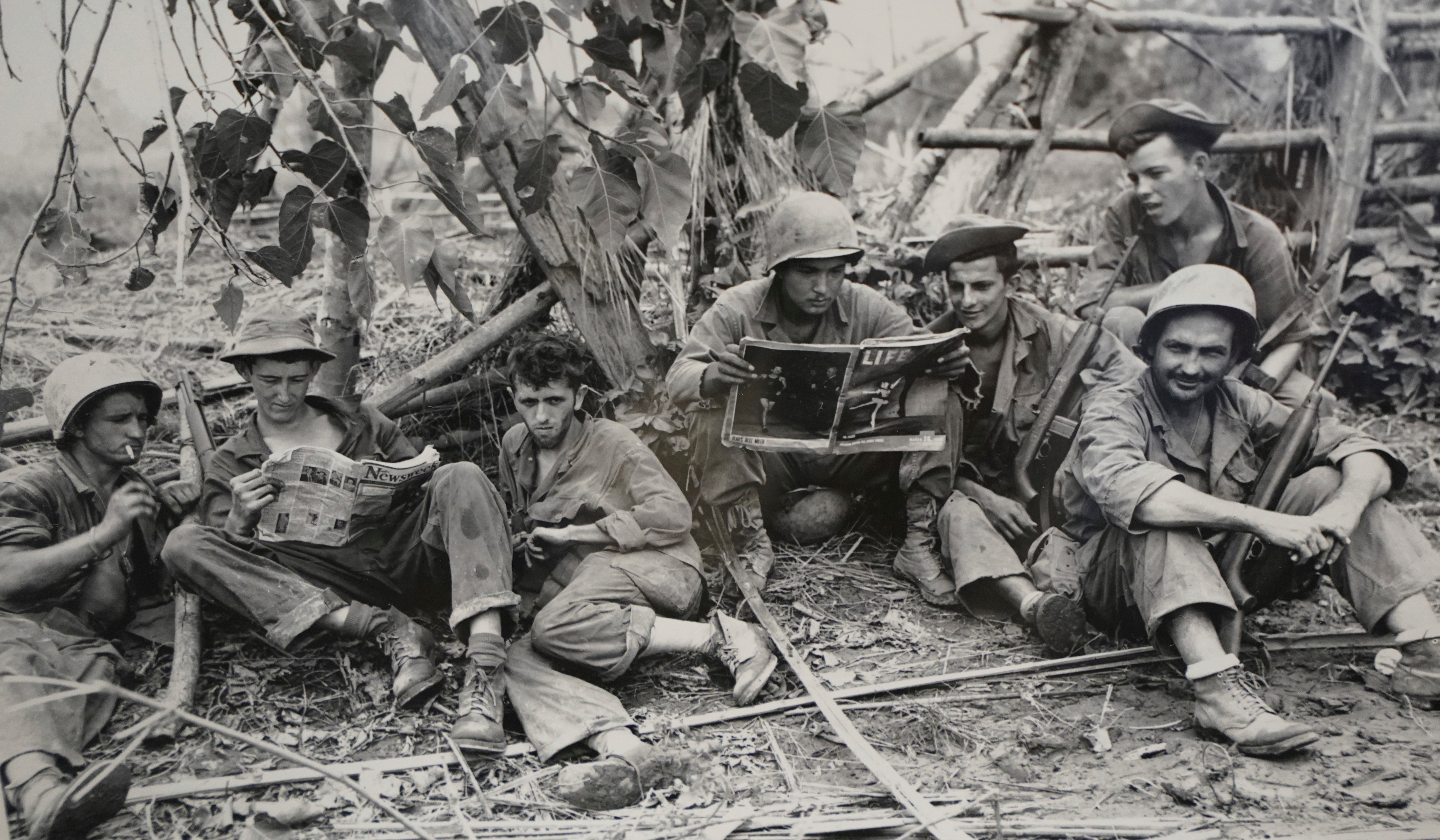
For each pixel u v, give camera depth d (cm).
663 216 344
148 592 341
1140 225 459
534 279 441
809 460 399
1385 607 323
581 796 275
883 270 460
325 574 334
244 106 327
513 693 310
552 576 345
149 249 519
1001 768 292
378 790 280
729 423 353
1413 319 542
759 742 307
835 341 384
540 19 323
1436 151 575
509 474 360
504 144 387
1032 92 562
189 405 364
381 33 321
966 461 391
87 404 310
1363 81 548
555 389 331
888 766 285
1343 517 310
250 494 310
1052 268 554
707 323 380
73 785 243
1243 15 619
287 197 316
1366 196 569
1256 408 343
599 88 343
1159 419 341
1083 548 351
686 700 327
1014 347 392
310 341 326
